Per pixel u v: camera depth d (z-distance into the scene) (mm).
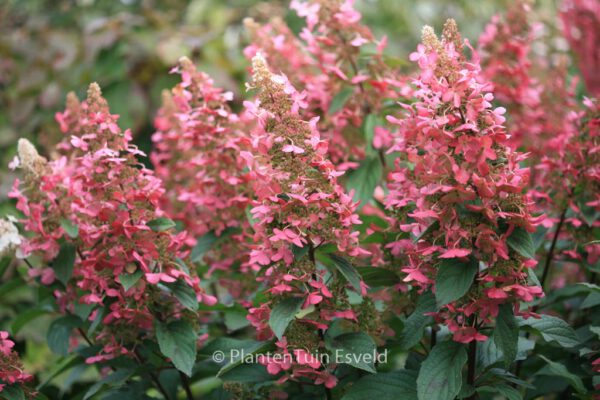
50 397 1027
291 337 823
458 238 770
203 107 954
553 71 1087
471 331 792
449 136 756
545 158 934
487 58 1107
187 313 912
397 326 918
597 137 916
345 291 840
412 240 840
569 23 782
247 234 957
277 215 796
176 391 1000
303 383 885
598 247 937
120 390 966
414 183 830
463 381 836
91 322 982
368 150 1018
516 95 1063
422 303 828
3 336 871
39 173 945
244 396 919
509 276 779
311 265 806
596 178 914
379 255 920
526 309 853
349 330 869
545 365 947
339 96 999
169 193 1103
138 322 901
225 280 1040
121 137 876
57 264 949
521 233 773
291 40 1063
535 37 1117
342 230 806
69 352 982
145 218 867
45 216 960
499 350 831
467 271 772
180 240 882
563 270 1084
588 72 778
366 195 991
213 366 974
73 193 916
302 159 785
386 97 1013
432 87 770
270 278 833
